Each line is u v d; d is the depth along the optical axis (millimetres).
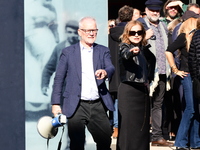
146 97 9500
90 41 8648
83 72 8633
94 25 8648
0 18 10383
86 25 8625
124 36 9391
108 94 8703
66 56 8703
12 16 10336
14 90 10336
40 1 10281
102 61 8734
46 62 10328
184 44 10414
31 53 10266
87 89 8602
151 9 11227
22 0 10297
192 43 10180
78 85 8594
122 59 9305
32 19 10258
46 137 8445
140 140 9508
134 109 9422
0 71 10391
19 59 10328
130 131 9445
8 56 10375
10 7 10336
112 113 12719
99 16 10578
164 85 11398
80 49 8727
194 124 10812
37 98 10297
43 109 10320
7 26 10367
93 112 8625
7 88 10375
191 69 10188
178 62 11086
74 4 10461
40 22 10297
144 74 9344
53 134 8477
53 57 10352
